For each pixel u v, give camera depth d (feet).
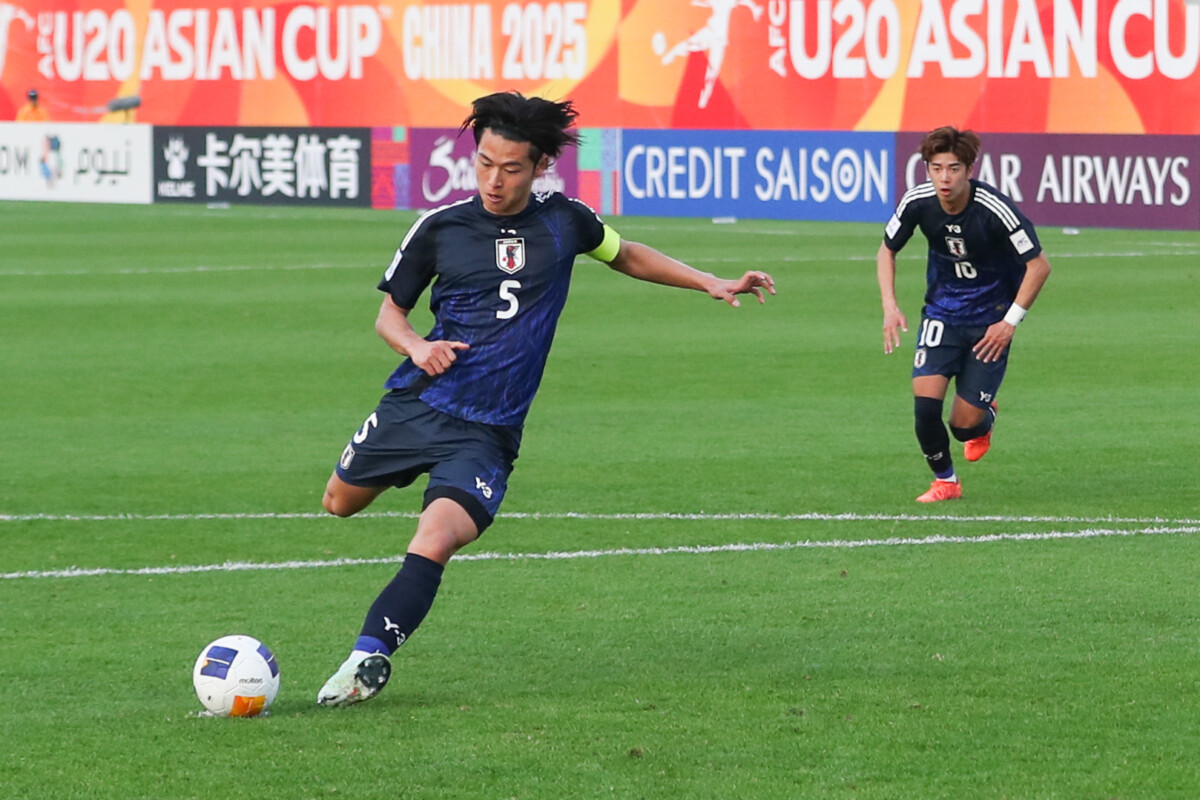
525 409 64.85
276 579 81.97
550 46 322.75
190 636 71.15
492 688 63.00
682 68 311.88
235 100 356.79
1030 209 283.59
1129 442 118.42
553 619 73.61
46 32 377.91
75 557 86.74
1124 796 51.11
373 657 59.47
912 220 100.73
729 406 132.77
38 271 232.53
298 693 62.75
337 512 68.08
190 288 212.02
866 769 53.42
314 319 184.44
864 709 59.82
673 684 63.31
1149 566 82.94
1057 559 84.79
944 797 50.98
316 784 52.08
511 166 62.34
